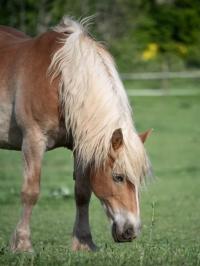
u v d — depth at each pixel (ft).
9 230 44.93
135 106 126.93
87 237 35.19
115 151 31.40
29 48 35.88
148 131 32.86
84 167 32.73
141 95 138.72
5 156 86.58
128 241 31.35
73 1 138.82
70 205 57.67
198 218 50.03
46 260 29.66
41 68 34.47
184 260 29.91
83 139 32.40
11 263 29.32
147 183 31.60
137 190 31.40
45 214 52.75
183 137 98.37
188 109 125.70
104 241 39.52
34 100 34.30
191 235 42.37
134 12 157.07
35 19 140.87
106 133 31.81
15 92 35.29
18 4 145.59
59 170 76.59
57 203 58.59
